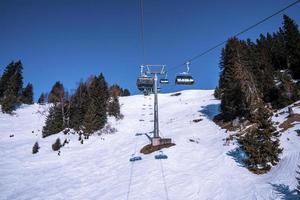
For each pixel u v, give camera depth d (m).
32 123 62.25
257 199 17.48
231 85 39.66
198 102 75.62
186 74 27.00
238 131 33.50
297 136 25.48
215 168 24.52
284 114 33.56
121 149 38.84
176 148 32.38
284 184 18.38
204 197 19.55
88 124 51.50
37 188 26.73
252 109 31.94
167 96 100.69
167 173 25.20
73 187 26.16
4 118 64.62
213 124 42.62
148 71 34.09
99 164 33.34
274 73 51.84
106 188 24.41
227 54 44.47
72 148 43.81
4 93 83.81
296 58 56.31
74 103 63.31
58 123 54.53
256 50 68.00
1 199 24.14
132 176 26.14
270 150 21.81
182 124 48.84
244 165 23.67
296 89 39.81
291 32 62.03
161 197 20.47
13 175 31.11
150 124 57.41
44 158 38.75
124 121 62.12
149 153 32.81
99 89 63.88
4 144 45.97
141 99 96.56
